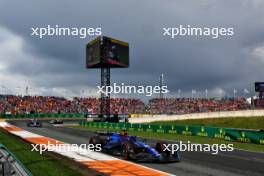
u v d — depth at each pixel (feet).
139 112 337.11
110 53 217.15
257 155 64.95
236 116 166.50
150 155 55.16
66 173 45.34
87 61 234.79
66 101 358.43
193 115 192.95
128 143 59.57
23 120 277.44
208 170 48.06
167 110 314.76
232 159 59.06
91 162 56.75
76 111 347.36
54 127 188.65
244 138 98.02
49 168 49.39
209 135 115.24
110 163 55.42
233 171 47.21
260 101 222.07
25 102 342.85
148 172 46.88
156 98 337.31
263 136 90.58
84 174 44.24
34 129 166.40
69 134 130.72
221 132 108.58
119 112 334.44
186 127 129.39
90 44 229.66
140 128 162.71
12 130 158.30
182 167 50.57
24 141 97.50
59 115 324.39
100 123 200.54
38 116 314.76
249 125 149.79
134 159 59.06
